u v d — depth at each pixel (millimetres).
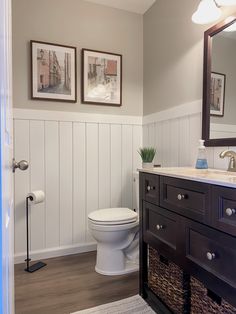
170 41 2174
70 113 2391
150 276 1632
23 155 2221
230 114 1561
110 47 2529
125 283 1855
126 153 2633
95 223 1907
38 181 2281
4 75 692
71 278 1930
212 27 1682
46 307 1569
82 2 2408
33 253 2262
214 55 1680
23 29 2201
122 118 2602
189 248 1217
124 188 2633
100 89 2492
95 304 1600
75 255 2377
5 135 660
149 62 2533
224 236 999
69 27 2359
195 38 1867
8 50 888
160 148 2344
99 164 2523
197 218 1155
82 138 2445
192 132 1915
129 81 2627
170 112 2186
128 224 1929
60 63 2324
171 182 1357
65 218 2395
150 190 1583
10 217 875
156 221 1516
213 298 1141
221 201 1018
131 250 2131
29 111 2234
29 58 2223
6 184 666
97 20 2469
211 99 1709
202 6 1506
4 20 707
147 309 1551
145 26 2604
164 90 2275
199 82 1835
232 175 1266
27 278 1929
